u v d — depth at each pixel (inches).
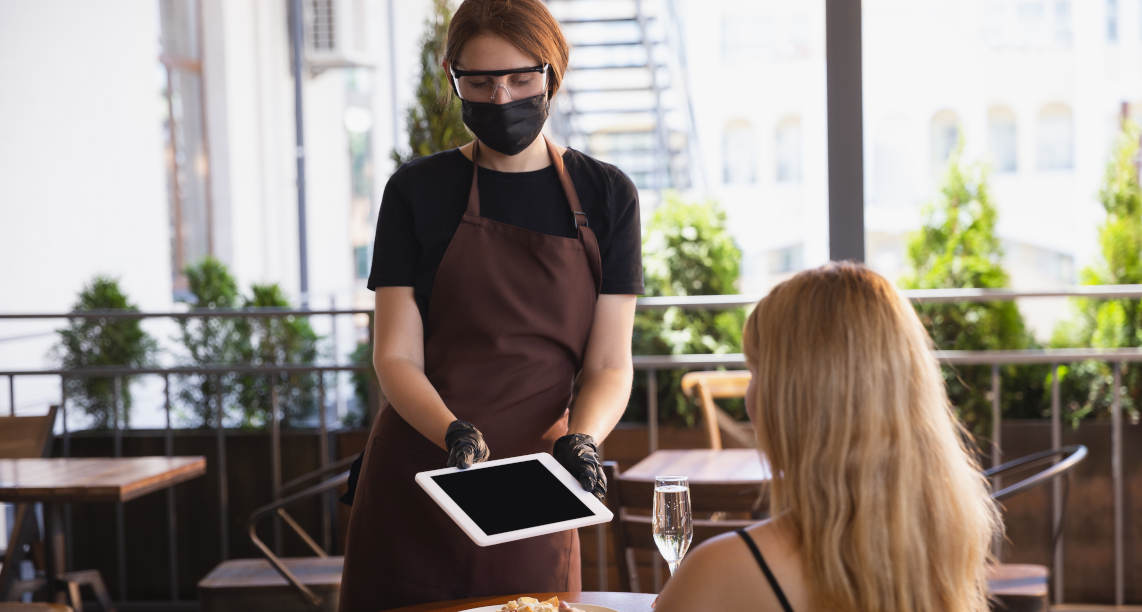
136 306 210.8
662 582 162.2
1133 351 151.9
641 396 174.1
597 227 74.5
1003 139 598.5
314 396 198.4
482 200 73.3
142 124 315.0
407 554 72.0
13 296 243.1
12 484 113.2
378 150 514.0
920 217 191.8
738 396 148.5
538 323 72.8
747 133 633.0
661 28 472.7
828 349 46.0
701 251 180.1
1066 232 587.5
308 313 158.6
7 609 102.9
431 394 70.1
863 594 44.7
